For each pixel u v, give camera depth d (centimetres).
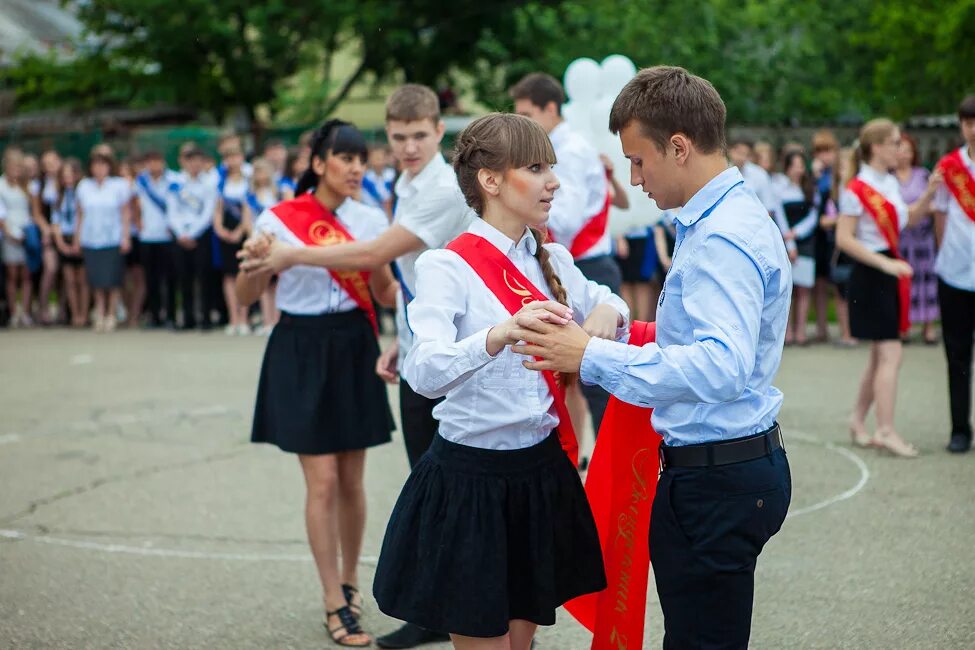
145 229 1341
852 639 409
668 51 1741
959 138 1380
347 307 433
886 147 651
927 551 501
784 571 480
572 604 314
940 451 677
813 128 1498
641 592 296
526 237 301
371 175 1218
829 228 1097
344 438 427
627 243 1034
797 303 1112
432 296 286
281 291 436
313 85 2386
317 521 428
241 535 549
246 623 442
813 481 617
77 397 907
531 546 292
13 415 839
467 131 296
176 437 762
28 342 1247
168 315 1398
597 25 1838
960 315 663
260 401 439
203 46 2106
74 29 3139
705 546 263
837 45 1847
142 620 446
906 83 1670
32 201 1409
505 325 263
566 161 562
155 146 1777
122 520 576
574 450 303
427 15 2123
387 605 295
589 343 255
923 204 663
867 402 693
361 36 2145
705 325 247
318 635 430
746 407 263
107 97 2378
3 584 486
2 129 2198
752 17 1764
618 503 300
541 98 562
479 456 291
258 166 1234
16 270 1420
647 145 263
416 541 295
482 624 285
